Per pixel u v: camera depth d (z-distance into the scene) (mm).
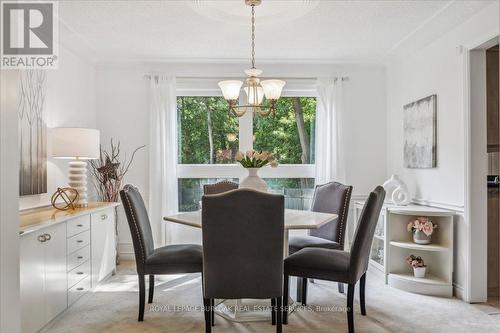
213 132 4656
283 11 3045
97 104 4535
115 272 3889
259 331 2520
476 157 3064
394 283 3488
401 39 3664
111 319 2732
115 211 4039
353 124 4656
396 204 3791
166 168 4426
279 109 4664
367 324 2627
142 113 4543
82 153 3359
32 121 3131
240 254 2217
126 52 4102
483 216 3062
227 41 3760
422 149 3787
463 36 3170
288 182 4664
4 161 808
